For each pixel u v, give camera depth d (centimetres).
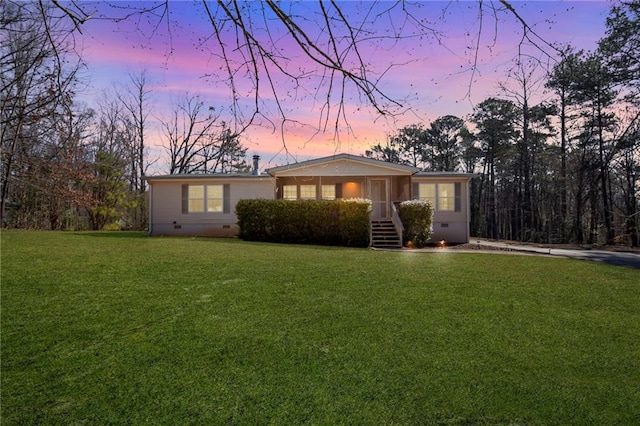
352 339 394
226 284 630
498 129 2859
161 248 1068
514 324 448
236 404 268
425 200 1661
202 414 255
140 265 782
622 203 2564
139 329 414
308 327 429
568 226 2794
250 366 329
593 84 1805
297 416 254
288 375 313
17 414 254
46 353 351
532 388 295
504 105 2672
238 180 1730
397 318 464
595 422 251
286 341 386
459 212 1694
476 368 329
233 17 218
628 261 1088
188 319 448
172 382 300
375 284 653
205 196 1741
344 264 870
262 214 1510
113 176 2328
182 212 1739
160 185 1745
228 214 1730
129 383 297
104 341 380
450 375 315
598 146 2359
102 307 488
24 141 1234
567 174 2614
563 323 454
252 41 225
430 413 259
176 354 352
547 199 3056
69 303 502
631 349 375
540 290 630
